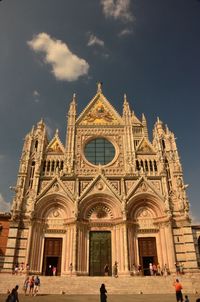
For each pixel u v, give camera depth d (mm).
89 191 46125
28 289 31375
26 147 51562
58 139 54250
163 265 40750
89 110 58656
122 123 56531
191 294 30172
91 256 42625
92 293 31781
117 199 45188
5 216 52406
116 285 33188
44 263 41719
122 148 53438
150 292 32219
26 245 41438
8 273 38719
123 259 40906
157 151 51531
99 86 62062
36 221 43531
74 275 39125
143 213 45531
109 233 44438
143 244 43281
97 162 52719
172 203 45156
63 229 44281
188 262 39656
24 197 45812
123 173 50344
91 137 54938
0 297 25891
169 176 48531
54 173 49812
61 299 25500
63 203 45875
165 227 43125
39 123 55719
